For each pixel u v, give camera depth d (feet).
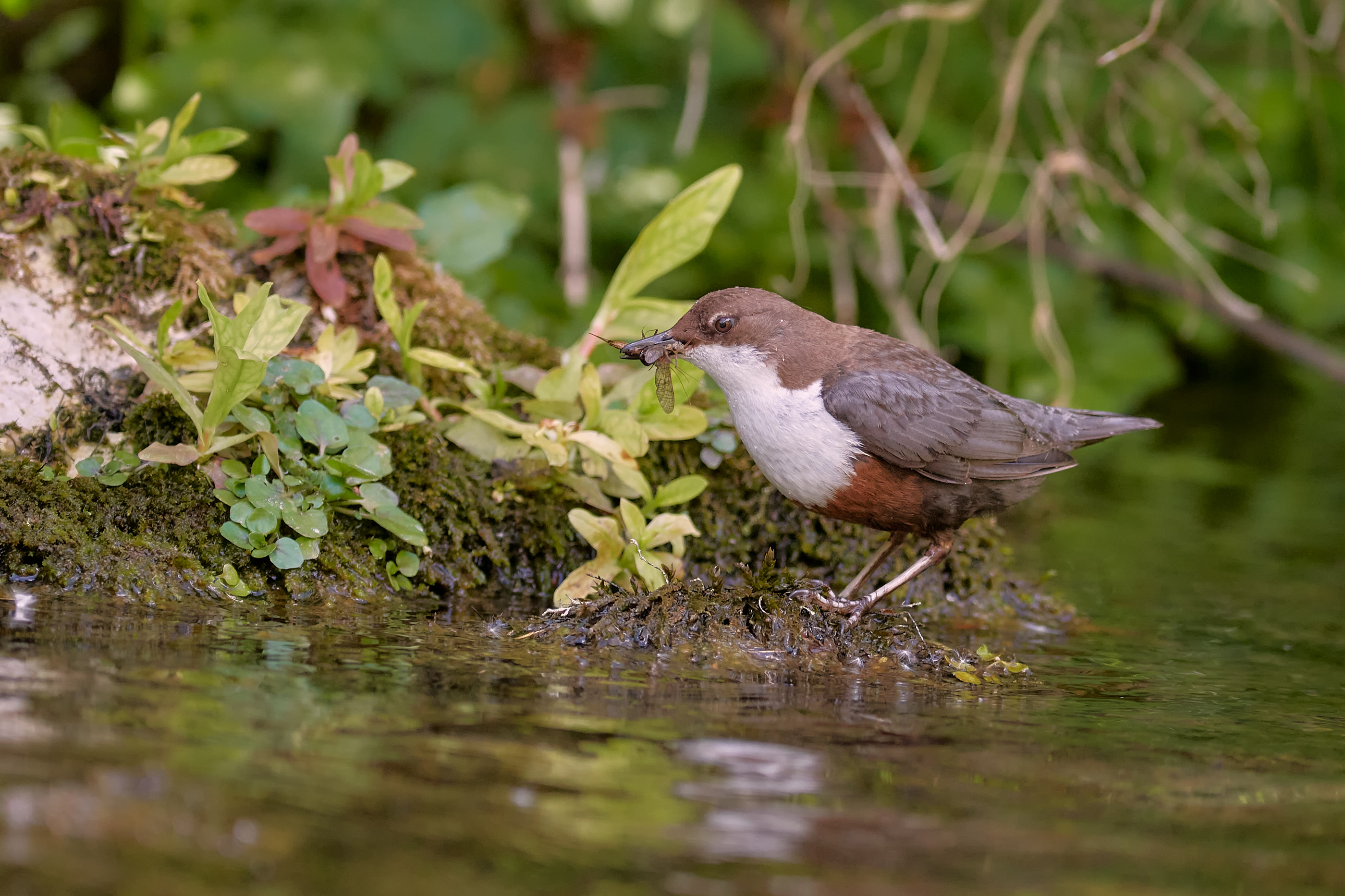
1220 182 39.78
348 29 42.52
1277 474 43.45
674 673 17.95
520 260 42.37
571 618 19.95
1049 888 10.80
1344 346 53.11
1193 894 10.95
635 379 24.57
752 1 46.57
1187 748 16.06
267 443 20.85
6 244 22.34
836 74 44.42
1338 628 25.22
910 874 10.87
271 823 10.79
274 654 16.72
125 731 12.65
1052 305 47.09
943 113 49.55
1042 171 35.60
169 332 23.02
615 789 12.40
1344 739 17.15
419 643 18.28
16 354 21.90
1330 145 50.96
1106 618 25.36
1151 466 43.75
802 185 40.34
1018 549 31.12
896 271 39.58
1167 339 52.70
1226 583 28.84
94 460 21.13
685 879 10.42
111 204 23.17
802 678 18.39
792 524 25.77
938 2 46.96
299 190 27.40
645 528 21.79
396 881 9.95
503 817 11.41
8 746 11.85
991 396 23.38
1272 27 50.96
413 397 22.84
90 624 17.44
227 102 39.70
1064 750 15.40
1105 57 29.35
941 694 18.15
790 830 11.69
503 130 44.01
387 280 23.17
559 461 22.58
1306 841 12.49
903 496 22.34
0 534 19.80
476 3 44.01
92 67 47.70
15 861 9.66
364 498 21.59
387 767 12.42
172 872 9.75
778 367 22.33
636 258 25.62
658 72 48.91
